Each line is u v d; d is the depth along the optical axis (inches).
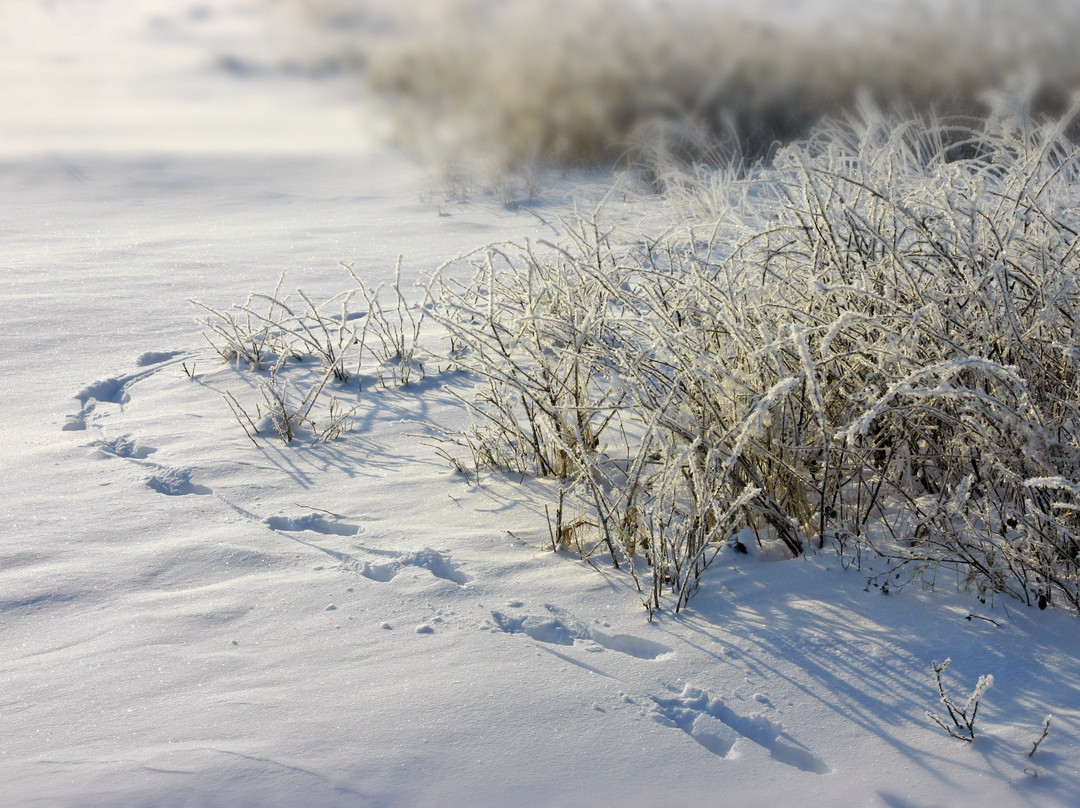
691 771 72.3
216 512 106.8
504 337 130.3
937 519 93.4
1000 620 86.2
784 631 86.1
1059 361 96.3
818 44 368.5
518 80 365.1
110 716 76.0
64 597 90.5
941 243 101.7
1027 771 72.2
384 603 89.8
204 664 81.6
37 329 167.8
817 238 113.0
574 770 72.1
